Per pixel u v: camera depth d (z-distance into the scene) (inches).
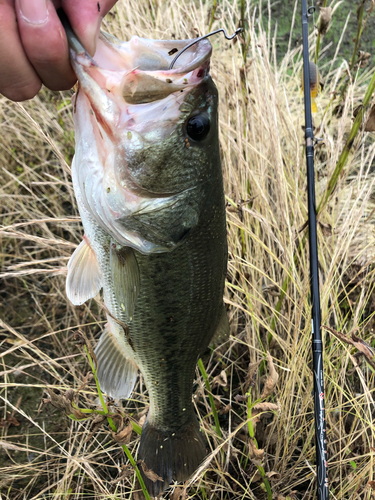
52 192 27.1
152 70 10.5
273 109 20.4
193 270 12.0
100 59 10.2
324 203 15.2
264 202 20.0
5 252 25.3
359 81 30.8
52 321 22.7
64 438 19.2
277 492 16.9
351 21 37.0
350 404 18.3
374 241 20.4
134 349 13.1
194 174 10.9
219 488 17.3
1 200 25.8
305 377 18.9
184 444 14.3
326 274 18.9
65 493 16.3
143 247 11.2
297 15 37.0
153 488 13.7
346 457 17.3
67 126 27.7
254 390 18.8
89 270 12.6
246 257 19.4
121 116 10.2
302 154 22.2
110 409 14.7
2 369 21.1
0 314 23.3
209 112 10.7
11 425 19.4
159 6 26.1
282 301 18.5
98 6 9.3
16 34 8.8
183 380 13.8
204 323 13.0
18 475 17.2
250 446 13.0
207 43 10.2
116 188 10.7
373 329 18.1
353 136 14.3
